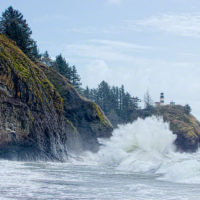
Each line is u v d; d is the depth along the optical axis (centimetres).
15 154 4256
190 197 1945
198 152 15562
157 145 5541
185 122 17350
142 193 2048
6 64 4394
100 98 17188
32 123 4566
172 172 2938
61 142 5338
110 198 1866
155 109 18338
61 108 5544
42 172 2991
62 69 11569
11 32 7294
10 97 4291
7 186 2089
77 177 2789
